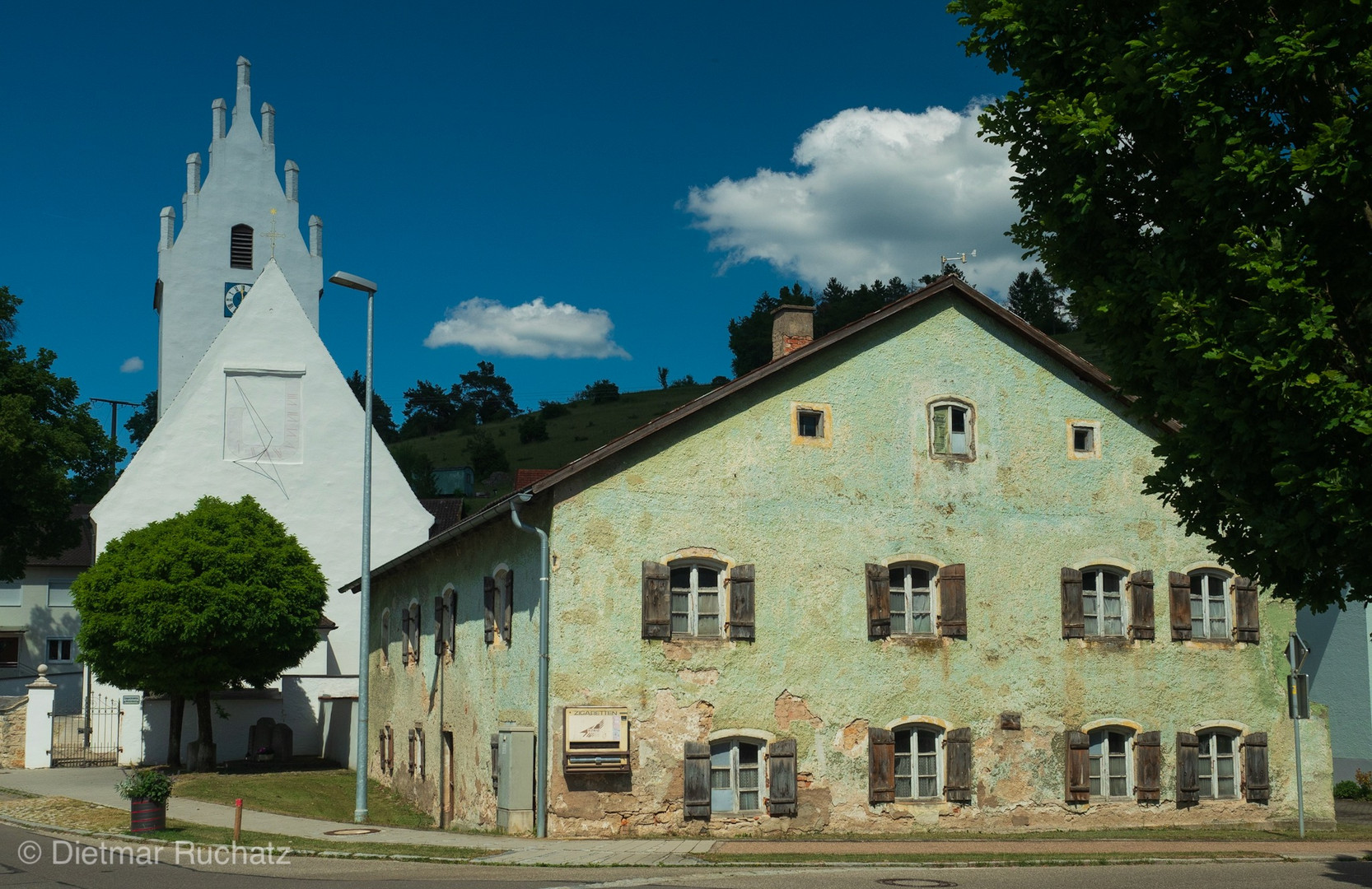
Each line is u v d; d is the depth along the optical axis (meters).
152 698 33.72
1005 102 14.09
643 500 18.81
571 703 17.98
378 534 40.69
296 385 40.69
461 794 22.16
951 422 21.09
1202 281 12.16
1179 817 21.17
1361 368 11.45
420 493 101.94
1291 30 11.14
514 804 17.98
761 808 18.81
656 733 18.30
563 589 18.17
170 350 49.56
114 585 28.84
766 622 19.20
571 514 18.38
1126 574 21.81
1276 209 11.59
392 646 29.22
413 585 27.20
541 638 17.98
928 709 19.97
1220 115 11.59
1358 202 10.90
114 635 28.59
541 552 18.30
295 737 34.88
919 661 20.05
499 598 20.73
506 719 19.64
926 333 21.11
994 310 21.38
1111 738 21.28
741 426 19.59
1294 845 18.58
